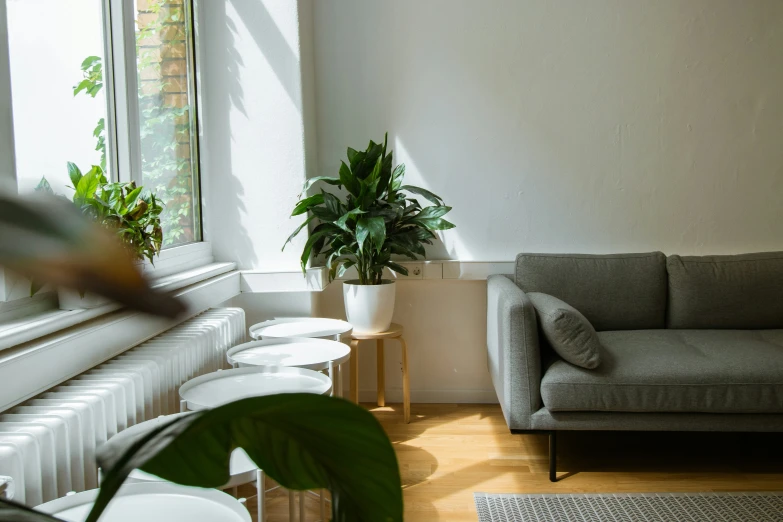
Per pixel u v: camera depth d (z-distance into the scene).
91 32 2.21
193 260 3.11
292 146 3.40
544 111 3.83
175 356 2.17
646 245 3.86
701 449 3.24
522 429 2.89
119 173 2.38
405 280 3.96
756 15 3.74
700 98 3.78
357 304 3.50
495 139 3.86
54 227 0.21
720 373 2.79
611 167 3.84
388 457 0.45
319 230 3.44
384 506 0.47
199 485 0.50
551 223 3.88
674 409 2.80
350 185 3.46
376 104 3.88
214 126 3.41
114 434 1.68
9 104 1.57
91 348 1.80
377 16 3.84
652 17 3.76
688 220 3.83
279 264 3.46
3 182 0.22
